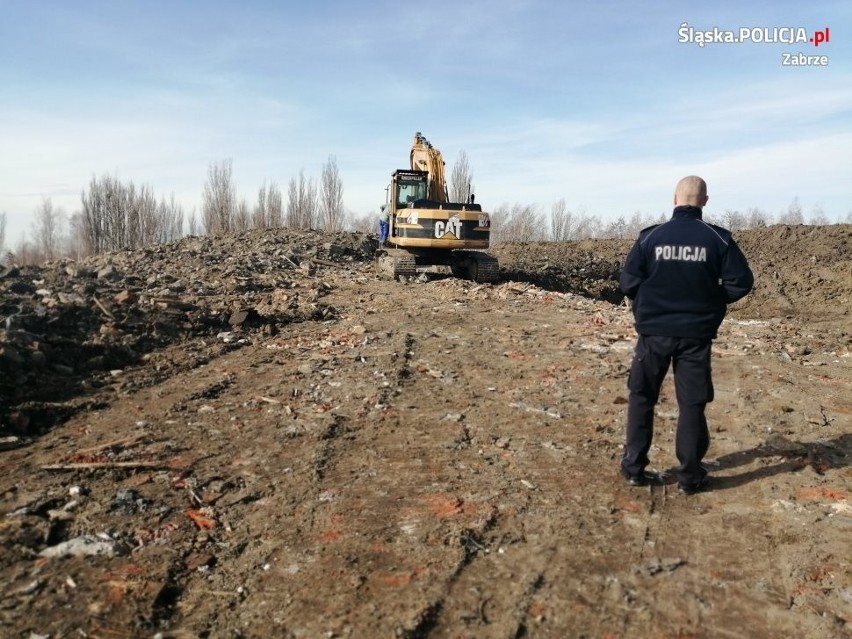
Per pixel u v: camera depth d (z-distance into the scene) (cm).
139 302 989
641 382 435
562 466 483
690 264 405
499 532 386
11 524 387
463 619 304
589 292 2186
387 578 338
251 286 1413
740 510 413
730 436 543
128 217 3672
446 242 1638
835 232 2597
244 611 312
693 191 420
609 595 324
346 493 436
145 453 503
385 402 634
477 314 1148
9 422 557
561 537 379
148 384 704
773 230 2720
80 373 727
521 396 657
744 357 825
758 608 313
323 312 1131
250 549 368
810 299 2008
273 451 512
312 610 312
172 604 319
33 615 304
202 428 565
